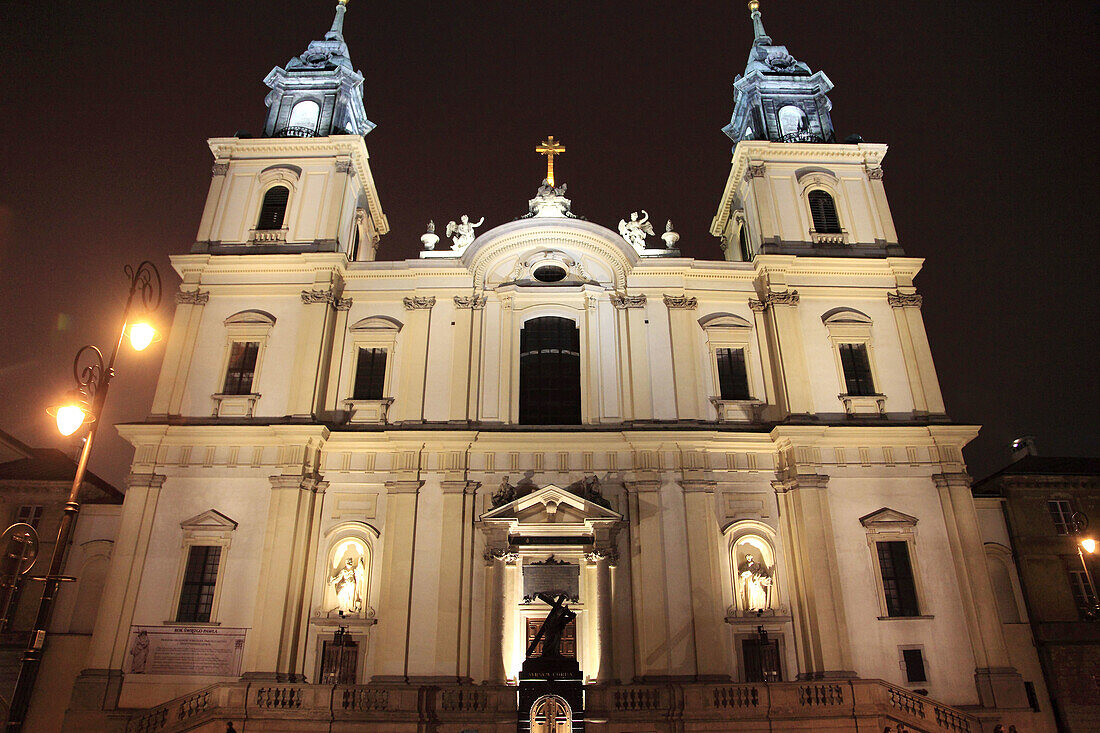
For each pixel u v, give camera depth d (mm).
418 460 32219
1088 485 36500
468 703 26234
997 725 27000
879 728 25750
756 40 46219
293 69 42625
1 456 40406
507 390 34219
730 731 25609
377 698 26172
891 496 32031
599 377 34344
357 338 35094
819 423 32375
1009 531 36000
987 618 29812
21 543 34625
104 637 29000
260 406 33312
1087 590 34938
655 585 30141
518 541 30781
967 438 32812
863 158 39719
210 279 35969
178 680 28500
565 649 29688
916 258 36469
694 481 31844
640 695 25938
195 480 31672
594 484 31828
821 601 29641
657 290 35938
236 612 29453
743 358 35344
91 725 27484
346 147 38969
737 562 31203
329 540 31266
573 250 37156
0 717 30422
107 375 18297
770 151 39562
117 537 30531
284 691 26328
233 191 38250
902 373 34688
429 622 29594
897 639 29594
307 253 35656
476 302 35656
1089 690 32938
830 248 37406
